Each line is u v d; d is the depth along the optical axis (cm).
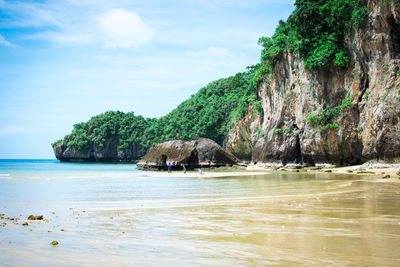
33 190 1811
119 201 1325
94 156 13075
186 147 4797
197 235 697
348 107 3734
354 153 3762
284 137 4925
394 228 733
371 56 3309
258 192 1597
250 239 654
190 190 1783
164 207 1130
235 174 3459
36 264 511
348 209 996
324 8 3934
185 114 11269
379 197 1275
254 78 6378
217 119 9525
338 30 3925
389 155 2991
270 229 741
